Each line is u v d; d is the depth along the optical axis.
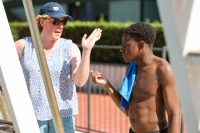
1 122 4.36
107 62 18.12
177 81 2.68
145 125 4.59
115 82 16.56
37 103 5.26
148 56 4.57
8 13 34.56
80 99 16.19
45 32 5.22
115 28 18.36
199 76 2.66
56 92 5.23
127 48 4.58
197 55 2.56
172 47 2.67
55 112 3.69
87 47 4.98
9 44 3.59
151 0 28.92
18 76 3.64
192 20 2.66
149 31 4.52
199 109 2.67
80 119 13.47
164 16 2.66
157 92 4.52
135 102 4.66
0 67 3.53
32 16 3.55
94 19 34.16
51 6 5.18
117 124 12.74
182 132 7.33
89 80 10.78
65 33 20.06
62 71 5.24
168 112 4.44
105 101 14.34
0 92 4.01
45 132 5.39
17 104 3.62
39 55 3.61
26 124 3.67
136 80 4.68
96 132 11.61
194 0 2.65
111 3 30.58
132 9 29.03
